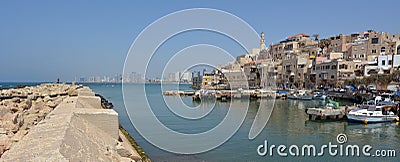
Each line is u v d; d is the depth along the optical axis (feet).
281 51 371.15
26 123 41.32
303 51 345.10
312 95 223.10
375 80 211.00
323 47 338.54
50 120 29.19
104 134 35.45
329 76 261.03
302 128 100.42
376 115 113.50
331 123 113.09
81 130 29.04
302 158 61.67
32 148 19.65
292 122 114.42
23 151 19.12
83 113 35.83
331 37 339.77
